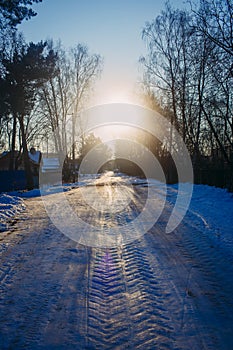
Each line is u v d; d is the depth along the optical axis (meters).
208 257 6.02
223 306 3.99
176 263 5.71
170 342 3.20
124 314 3.81
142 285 4.69
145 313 3.82
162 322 3.60
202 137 26.97
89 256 6.27
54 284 4.77
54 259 6.07
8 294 4.42
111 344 3.18
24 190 27.03
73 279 4.98
